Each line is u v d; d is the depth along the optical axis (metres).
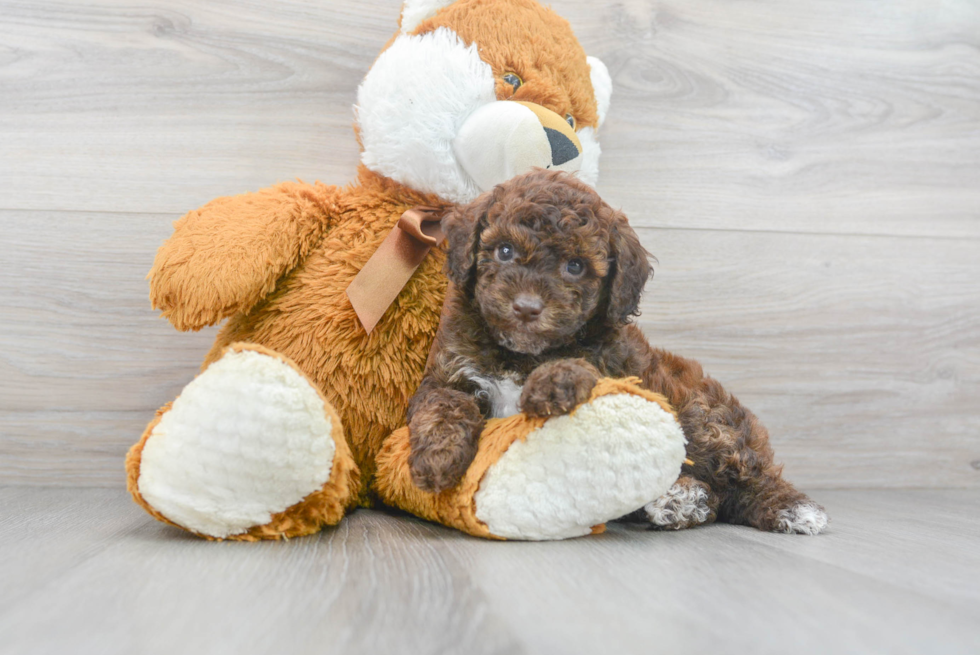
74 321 2.41
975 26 2.82
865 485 2.78
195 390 1.53
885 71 2.79
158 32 2.44
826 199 2.77
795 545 1.67
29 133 2.39
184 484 1.51
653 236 2.67
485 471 1.58
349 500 1.89
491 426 1.63
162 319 2.44
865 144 2.79
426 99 1.90
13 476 2.39
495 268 1.61
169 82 2.45
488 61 1.94
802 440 2.75
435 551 1.49
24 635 0.99
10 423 2.38
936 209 2.82
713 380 2.07
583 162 2.13
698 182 2.69
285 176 2.50
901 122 2.81
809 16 2.75
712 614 1.12
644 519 1.97
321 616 1.08
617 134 2.64
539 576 1.31
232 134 2.48
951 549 1.67
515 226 1.58
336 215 2.03
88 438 2.41
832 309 2.77
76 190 2.41
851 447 2.78
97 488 2.40
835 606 1.19
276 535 1.58
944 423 2.82
